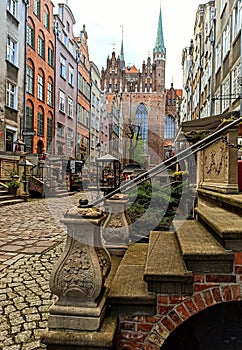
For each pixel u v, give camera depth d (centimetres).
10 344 251
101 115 3481
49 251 536
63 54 2612
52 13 2403
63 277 211
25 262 471
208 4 1970
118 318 227
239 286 222
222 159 410
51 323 207
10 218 901
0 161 1403
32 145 2039
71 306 209
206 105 2023
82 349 198
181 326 306
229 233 223
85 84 3209
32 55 2064
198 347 298
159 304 226
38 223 820
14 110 1828
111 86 4869
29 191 1580
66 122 2672
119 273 283
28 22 2009
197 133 1130
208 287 224
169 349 297
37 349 244
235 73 1276
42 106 2222
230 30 1362
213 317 309
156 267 240
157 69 4850
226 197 331
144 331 226
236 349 301
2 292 353
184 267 239
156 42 5012
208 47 1948
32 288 366
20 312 305
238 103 1184
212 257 222
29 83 2038
